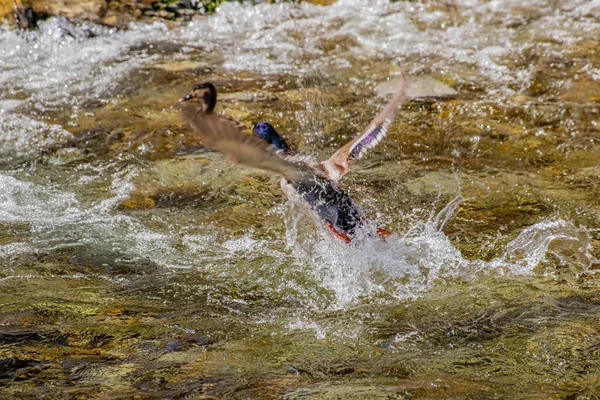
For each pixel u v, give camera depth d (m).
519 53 20.14
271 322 9.73
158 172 14.23
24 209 12.78
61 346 8.90
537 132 15.73
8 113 16.59
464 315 9.86
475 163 14.56
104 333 9.25
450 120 16.39
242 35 21.69
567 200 13.07
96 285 10.54
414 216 12.62
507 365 8.70
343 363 8.76
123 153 14.95
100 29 21.19
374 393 8.04
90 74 18.92
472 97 17.55
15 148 15.06
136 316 9.73
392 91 18.02
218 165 14.52
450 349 9.06
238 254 11.50
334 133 15.91
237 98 17.62
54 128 16.02
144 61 19.75
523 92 17.77
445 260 11.27
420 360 8.82
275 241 11.86
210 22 22.28
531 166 14.41
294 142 15.43
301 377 8.41
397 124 16.27
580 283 10.59
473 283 10.68
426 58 20.06
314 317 9.89
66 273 10.83
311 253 11.48
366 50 20.69
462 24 22.31
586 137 15.52
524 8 23.36
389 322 9.75
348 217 11.12
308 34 21.78
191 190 13.59
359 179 13.98
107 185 13.73
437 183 13.81
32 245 11.59
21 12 20.80
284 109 17.06
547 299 10.18
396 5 23.70
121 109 17.05
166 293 10.40
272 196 13.41
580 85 17.91
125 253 11.47
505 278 10.78
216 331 9.44
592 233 11.98
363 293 10.49
